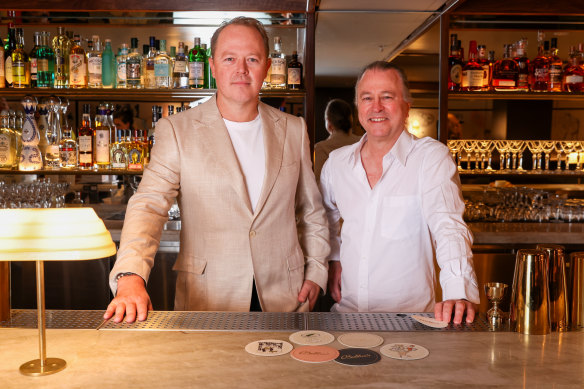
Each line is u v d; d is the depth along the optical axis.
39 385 1.00
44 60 3.11
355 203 1.96
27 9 2.92
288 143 1.93
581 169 3.31
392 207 1.89
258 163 1.87
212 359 1.12
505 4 3.03
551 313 1.31
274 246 1.85
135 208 1.72
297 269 1.91
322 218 2.03
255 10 2.96
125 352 1.16
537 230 2.98
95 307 3.01
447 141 3.21
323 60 3.15
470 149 3.28
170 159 1.81
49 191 3.09
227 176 1.80
